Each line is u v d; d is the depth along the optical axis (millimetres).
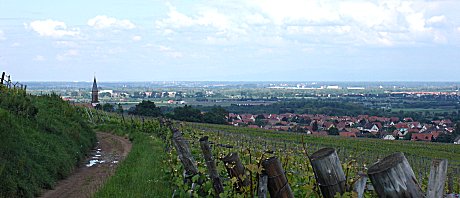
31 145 15172
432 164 4195
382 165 4113
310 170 9430
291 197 5852
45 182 13883
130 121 42156
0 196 10969
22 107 18297
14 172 12273
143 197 11266
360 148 47562
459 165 36219
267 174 5836
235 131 57688
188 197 10375
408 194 3980
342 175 4758
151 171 15148
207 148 8688
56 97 31828
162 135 30781
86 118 41688
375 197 6555
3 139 13172
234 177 6992
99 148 26266
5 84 25109
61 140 19188
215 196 8969
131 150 24359
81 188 14070
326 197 4809
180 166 12141
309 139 55938
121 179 13805
